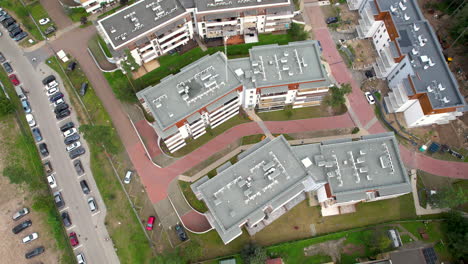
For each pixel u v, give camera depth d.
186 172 95.38
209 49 109.81
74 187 94.50
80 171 95.31
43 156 98.12
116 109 103.31
